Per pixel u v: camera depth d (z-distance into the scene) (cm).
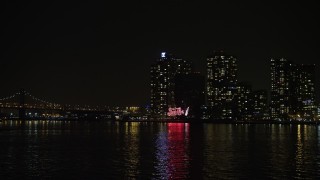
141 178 8838
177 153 13162
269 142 17875
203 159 11619
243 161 11194
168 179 8731
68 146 15550
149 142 17750
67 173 9356
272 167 10131
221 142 17875
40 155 12556
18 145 15900
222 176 9019
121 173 9369
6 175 9131
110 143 17050
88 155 12581
